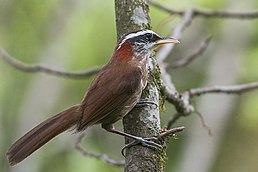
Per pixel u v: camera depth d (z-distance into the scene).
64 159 14.10
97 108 8.35
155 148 7.77
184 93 10.10
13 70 14.94
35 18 15.05
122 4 8.67
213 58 15.50
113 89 8.32
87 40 14.22
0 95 14.72
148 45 8.73
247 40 15.03
